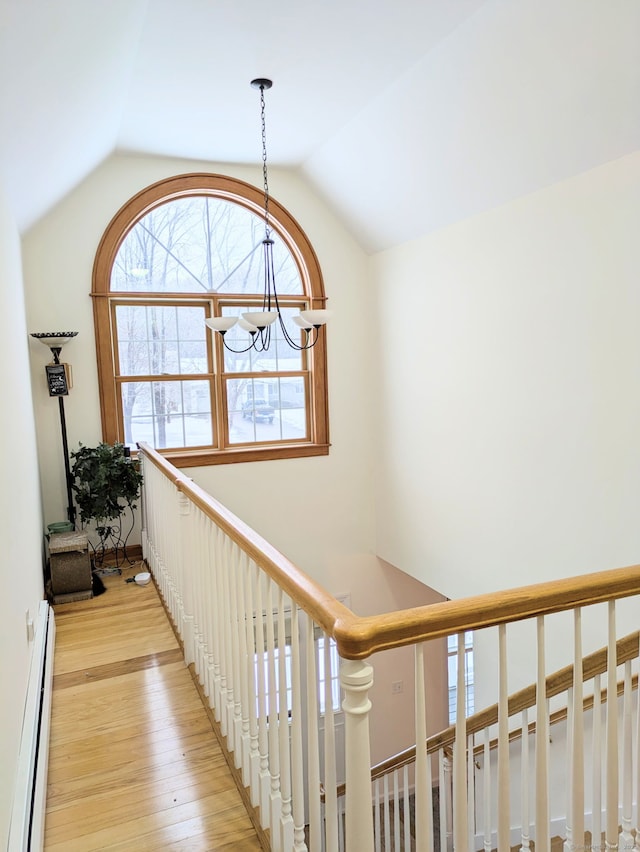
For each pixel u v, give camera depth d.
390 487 5.26
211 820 1.90
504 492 3.83
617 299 2.91
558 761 2.47
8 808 1.63
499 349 3.77
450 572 4.49
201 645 2.61
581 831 1.35
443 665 5.55
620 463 2.98
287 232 5.09
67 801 2.00
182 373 5.02
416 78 3.31
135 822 1.90
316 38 2.97
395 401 5.06
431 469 4.62
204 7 2.70
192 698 2.65
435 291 4.39
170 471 3.04
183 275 4.93
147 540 4.42
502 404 3.78
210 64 3.23
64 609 3.70
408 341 4.80
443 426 4.43
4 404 2.29
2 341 2.40
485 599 1.19
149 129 4.10
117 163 4.57
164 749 2.28
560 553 3.41
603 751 2.28
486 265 3.82
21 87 2.12
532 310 3.47
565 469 3.32
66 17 1.97
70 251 4.47
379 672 5.36
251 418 5.25
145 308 4.88
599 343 3.04
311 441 5.42
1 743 1.56
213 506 2.13
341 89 3.53
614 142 2.79
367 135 4.00
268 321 3.29
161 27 2.85
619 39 2.37
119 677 2.84
